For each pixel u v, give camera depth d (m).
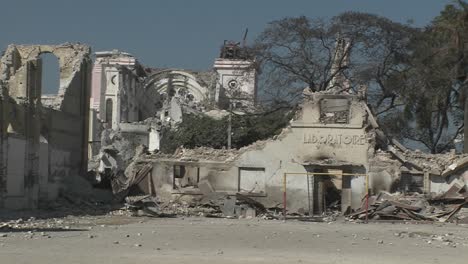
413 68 59.97
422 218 40.22
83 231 27.03
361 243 24.75
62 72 51.84
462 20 55.44
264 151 45.59
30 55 52.09
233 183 45.78
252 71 72.69
